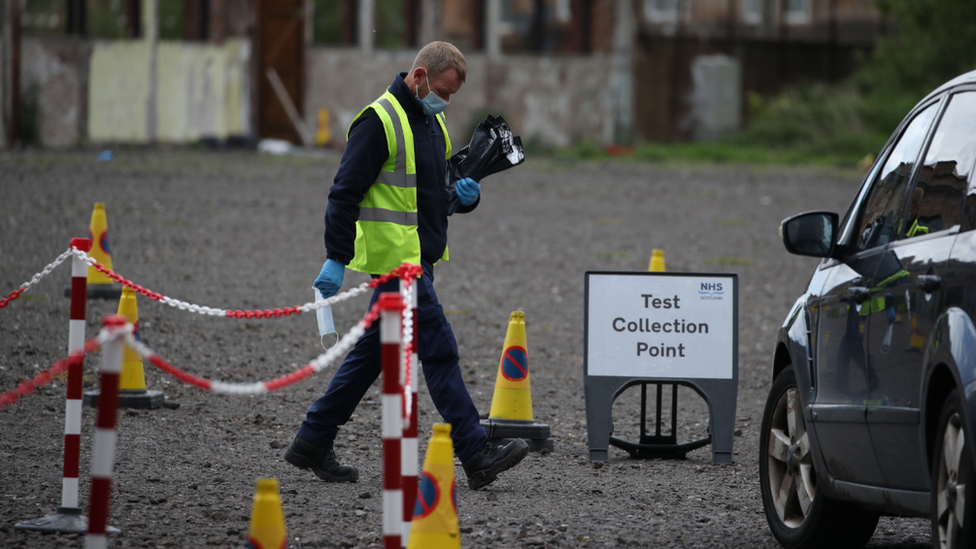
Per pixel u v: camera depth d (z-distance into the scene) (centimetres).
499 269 5694
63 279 4834
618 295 2677
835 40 17488
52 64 12494
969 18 14738
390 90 2284
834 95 16138
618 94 16450
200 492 2248
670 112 16700
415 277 1873
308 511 2127
